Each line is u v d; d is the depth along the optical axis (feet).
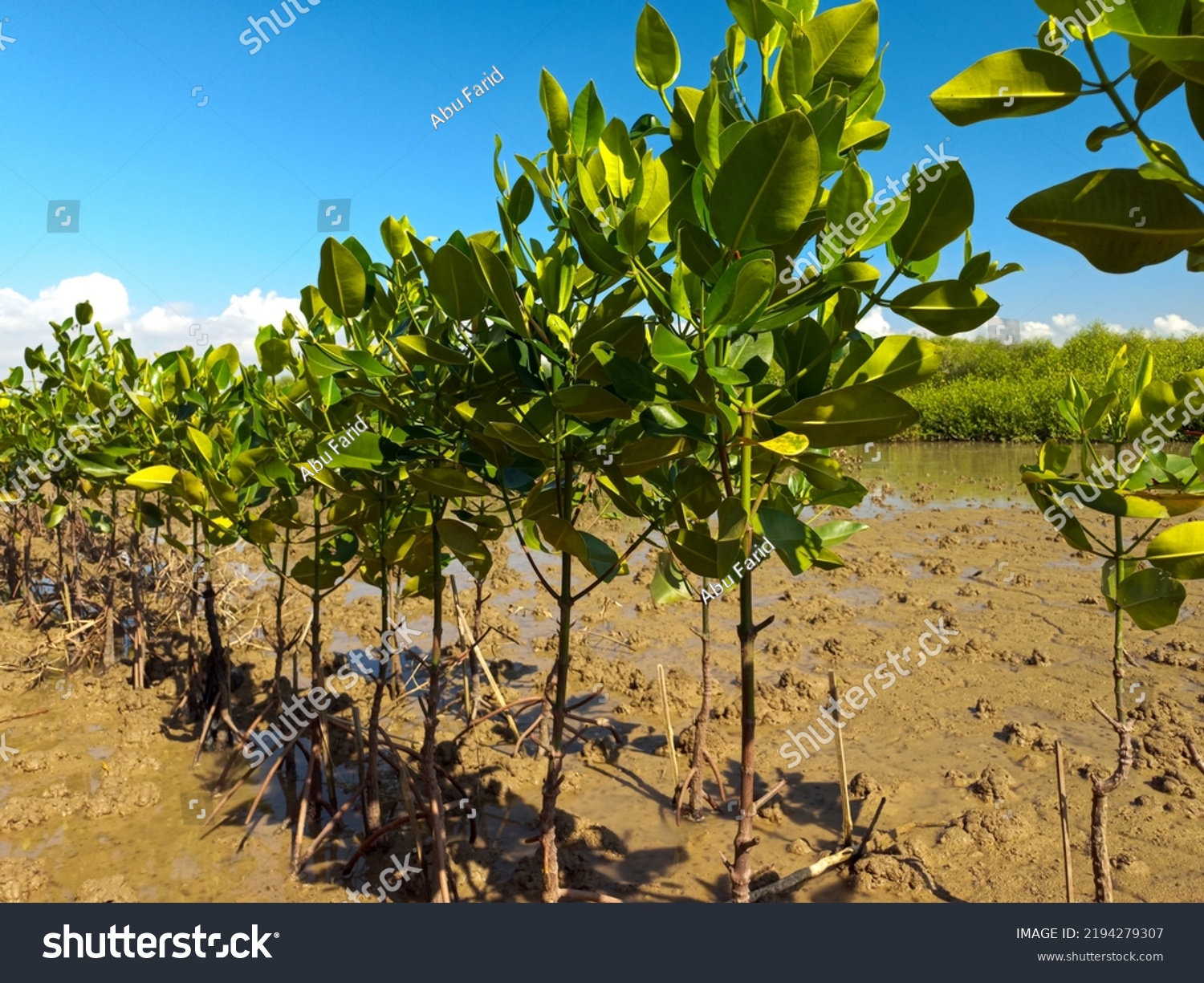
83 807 15.42
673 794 15.42
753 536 8.45
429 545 11.59
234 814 15.33
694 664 21.85
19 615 27.61
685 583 10.69
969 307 6.63
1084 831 13.24
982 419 83.15
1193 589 27.20
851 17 7.25
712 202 6.07
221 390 16.55
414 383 9.96
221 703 17.99
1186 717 17.04
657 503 10.52
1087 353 95.81
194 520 16.74
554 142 8.61
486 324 9.89
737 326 6.56
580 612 26.68
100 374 20.15
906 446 81.20
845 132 7.53
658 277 8.23
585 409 7.43
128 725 18.70
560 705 9.77
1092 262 3.58
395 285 10.40
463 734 14.75
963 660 21.24
